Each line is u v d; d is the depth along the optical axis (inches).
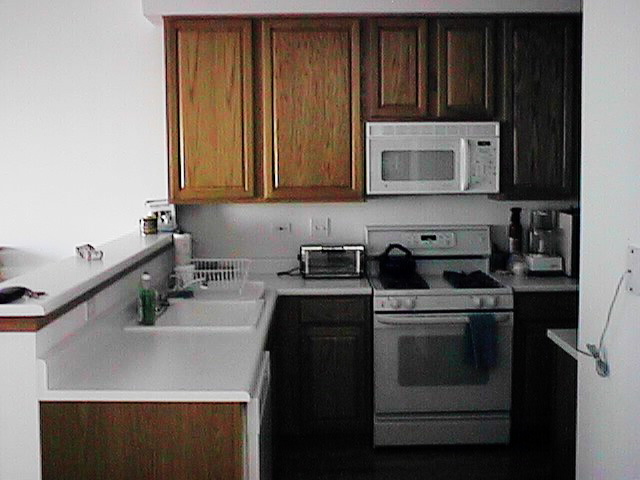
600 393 98.1
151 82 180.5
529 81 170.9
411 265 177.0
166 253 161.6
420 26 169.2
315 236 186.1
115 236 183.5
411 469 157.4
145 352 107.5
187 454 89.7
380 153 170.2
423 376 164.7
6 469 89.5
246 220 185.6
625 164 88.9
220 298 146.6
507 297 163.2
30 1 178.5
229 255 186.2
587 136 100.5
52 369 90.2
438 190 171.3
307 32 168.7
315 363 166.7
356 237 186.4
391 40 169.3
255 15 166.7
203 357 104.5
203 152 170.4
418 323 162.6
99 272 108.3
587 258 101.5
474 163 170.7
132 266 128.5
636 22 85.2
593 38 97.7
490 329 162.7
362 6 164.7
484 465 159.0
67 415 89.1
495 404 165.8
